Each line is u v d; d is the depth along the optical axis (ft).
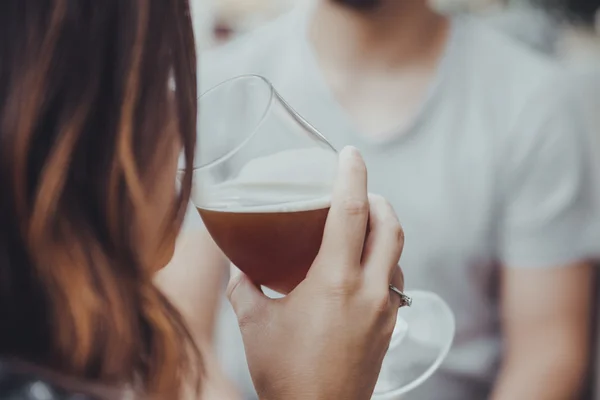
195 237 4.70
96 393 1.69
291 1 10.59
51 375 1.69
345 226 2.28
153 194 2.02
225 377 4.38
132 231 1.90
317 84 5.07
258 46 5.34
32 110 1.77
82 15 1.83
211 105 2.51
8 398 1.60
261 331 2.37
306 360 2.27
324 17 5.09
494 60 5.02
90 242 1.83
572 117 4.98
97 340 1.79
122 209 1.88
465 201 4.90
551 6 7.57
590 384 5.34
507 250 4.98
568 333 4.89
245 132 2.53
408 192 4.93
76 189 1.85
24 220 1.78
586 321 4.99
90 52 1.84
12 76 1.80
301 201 2.38
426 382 4.80
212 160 2.50
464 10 8.25
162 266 2.22
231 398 4.30
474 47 5.07
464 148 4.91
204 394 3.88
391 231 2.42
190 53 2.04
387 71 5.02
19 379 1.65
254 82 2.52
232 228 2.41
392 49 4.99
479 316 4.96
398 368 2.87
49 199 1.76
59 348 1.75
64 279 1.76
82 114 1.82
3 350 1.77
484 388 4.92
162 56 1.95
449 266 4.91
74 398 1.65
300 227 2.37
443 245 4.88
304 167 2.47
